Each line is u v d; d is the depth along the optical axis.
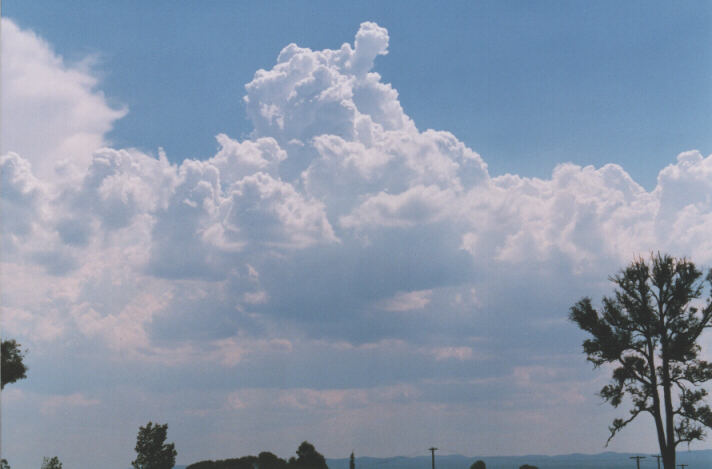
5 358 46.38
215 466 60.22
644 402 48.34
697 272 47.88
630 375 48.22
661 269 48.22
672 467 46.81
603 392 49.00
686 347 47.00
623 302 49.19
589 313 49.50
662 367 48.09
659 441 47.53
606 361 49.53
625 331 48.66
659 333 47.97
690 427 46.75
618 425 48.66
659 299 48.62
